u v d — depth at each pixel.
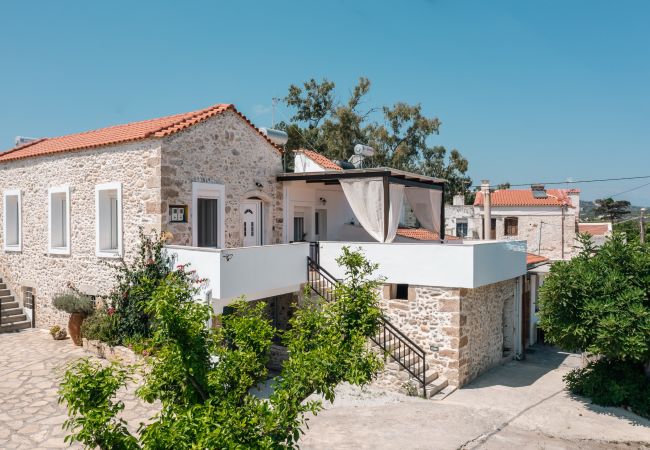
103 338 12.38
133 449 5.17
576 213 32.91
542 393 12.86
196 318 5.79
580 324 11.77
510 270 15.22
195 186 13.05
